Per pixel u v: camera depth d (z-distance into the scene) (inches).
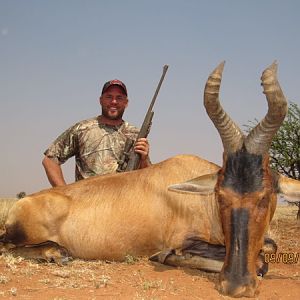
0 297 61.0
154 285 68.3
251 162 67.4
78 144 113.9
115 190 88.7
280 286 70.6
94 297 61.7
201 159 88.1
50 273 74.7
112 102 115.6
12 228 87.7
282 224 185.3
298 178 215.9
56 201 87.4
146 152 105.0
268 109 67.2
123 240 85.7
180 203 83.0
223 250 80.6
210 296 63.9
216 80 69.3
